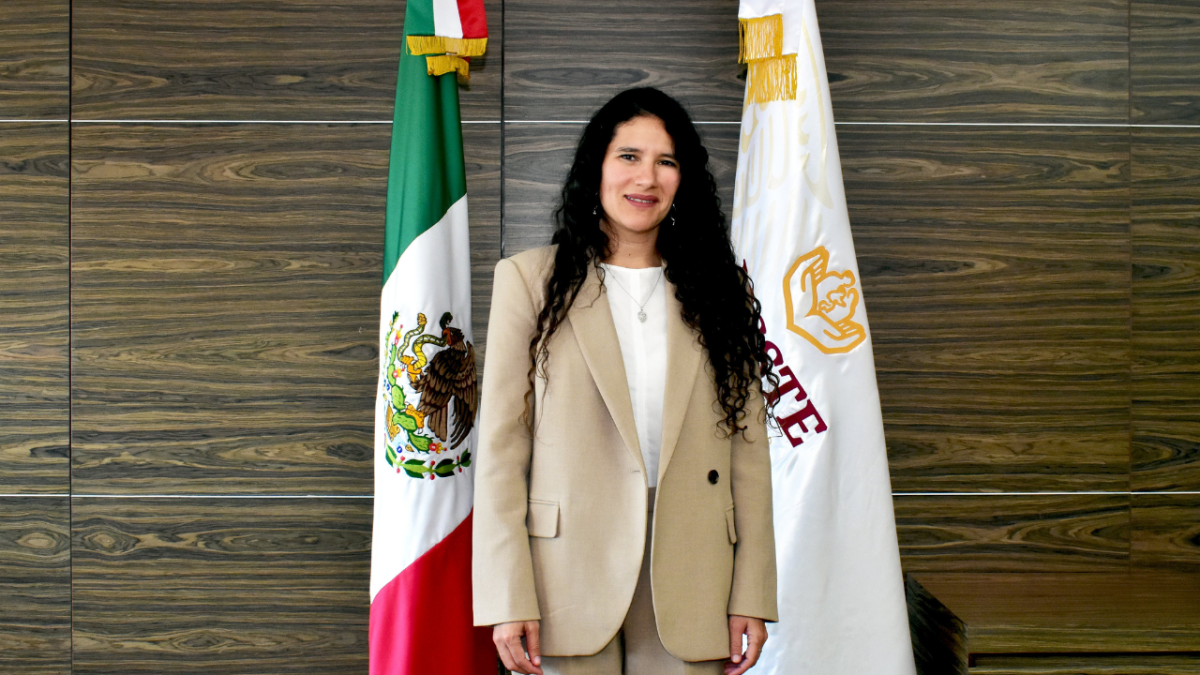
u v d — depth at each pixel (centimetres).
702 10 212
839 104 212
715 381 129
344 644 208
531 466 127
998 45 213
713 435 127
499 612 115
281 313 208
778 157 179
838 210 175
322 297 209
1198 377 215
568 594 119
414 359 174
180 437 207
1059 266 213
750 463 131
